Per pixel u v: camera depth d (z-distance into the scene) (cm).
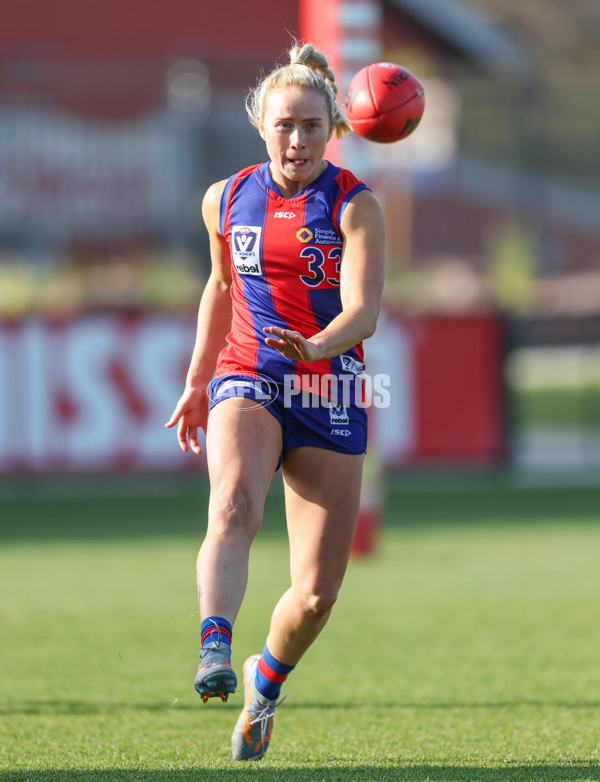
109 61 7738
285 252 1180
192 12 7850
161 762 1267
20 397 4122
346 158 2762
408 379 4341
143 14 7819
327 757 1293
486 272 5744
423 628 2119
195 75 6156
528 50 10906
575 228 7312
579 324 4991
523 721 1459
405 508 3994
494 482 4734
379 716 1498
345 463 1177
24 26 7712
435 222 6962
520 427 6178
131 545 3225
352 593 2497
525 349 5075
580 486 4572
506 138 6800
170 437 4200
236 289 1225
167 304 4428
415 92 1406
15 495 4388
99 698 1606
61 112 6375
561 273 6906
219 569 1077
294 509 1191
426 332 4350
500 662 1833
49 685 1684
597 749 1311
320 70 1201
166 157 6334
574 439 5747
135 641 2017
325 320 1198
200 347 1290
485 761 1261
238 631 2097
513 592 2489
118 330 4162
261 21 7912
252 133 6188
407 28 8038
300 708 1549
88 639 2030
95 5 7781
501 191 6894
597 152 7212
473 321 4375
